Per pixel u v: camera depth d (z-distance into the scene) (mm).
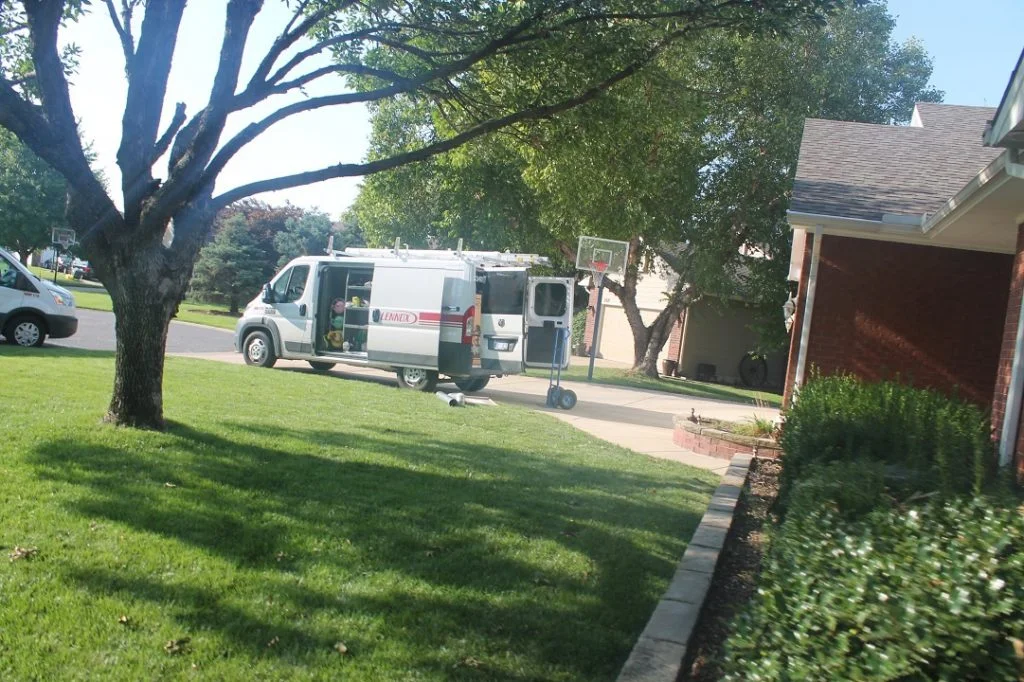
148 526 5051
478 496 6652
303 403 10891
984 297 11242
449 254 15117
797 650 2646
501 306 14961
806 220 10227
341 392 12539
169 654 3588
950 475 4660
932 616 2350
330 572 4668
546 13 7699
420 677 3613
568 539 5754
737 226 22484
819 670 2506
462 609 4367
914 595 2438
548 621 4340
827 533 3314
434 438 9234
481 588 4680
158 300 7512
